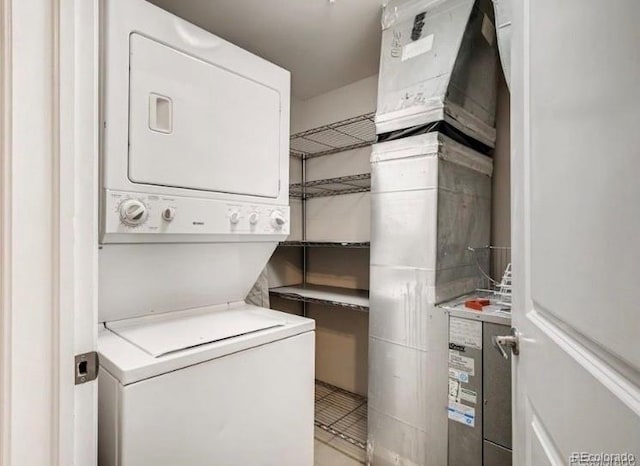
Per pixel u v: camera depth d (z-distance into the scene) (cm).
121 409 101
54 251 59
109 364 107
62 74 59
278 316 169
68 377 61
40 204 57
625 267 46
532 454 86
